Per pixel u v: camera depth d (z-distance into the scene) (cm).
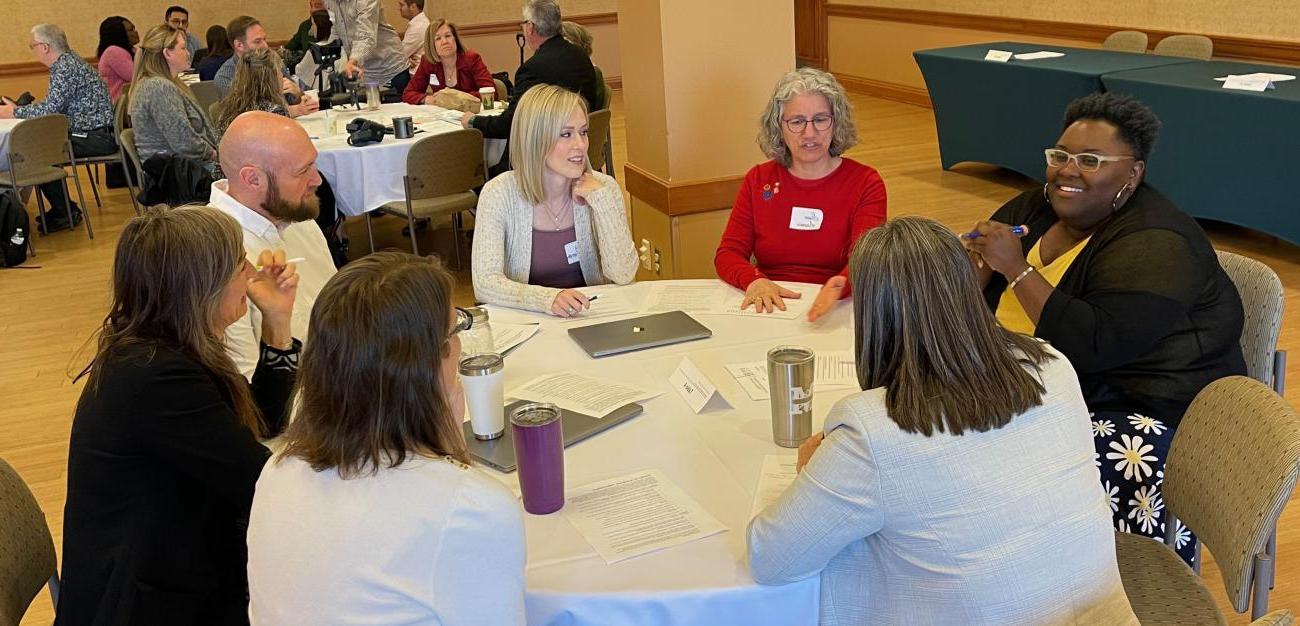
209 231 160
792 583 135
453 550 113
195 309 159
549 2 523
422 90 634
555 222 271
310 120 547
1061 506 131
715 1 358
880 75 964
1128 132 216
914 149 752
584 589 133
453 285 122
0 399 387
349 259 536
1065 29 731
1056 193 225
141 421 151
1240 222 473
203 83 705
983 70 614
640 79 382
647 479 161
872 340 133
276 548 116
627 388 195
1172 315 203
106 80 746
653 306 246
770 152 280
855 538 130
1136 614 163
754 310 239
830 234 274
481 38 1041
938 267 129
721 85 367
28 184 570
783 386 165
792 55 370
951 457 126
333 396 115
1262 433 156
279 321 199
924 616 131
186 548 156
